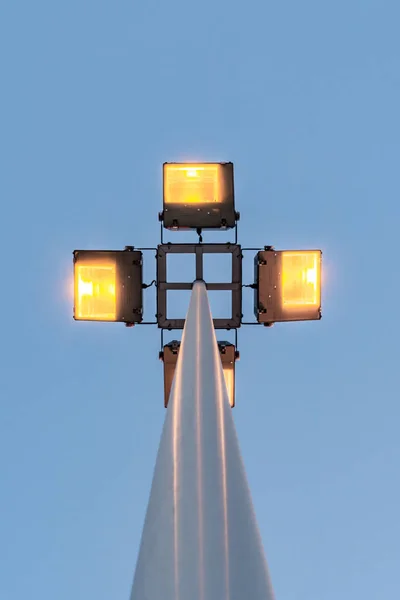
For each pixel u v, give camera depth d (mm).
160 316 8828
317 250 9023
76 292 8859
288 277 8930
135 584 2809
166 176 8656
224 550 2629
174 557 2625
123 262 8898
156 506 2947
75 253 8859
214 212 8602
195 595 2469
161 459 3160
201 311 4184
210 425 3172
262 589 2602
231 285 8805
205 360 3633
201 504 2785
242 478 3023
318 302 9047
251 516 2881
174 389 3551
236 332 9336
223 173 8711
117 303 8898
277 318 8875
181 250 8727
